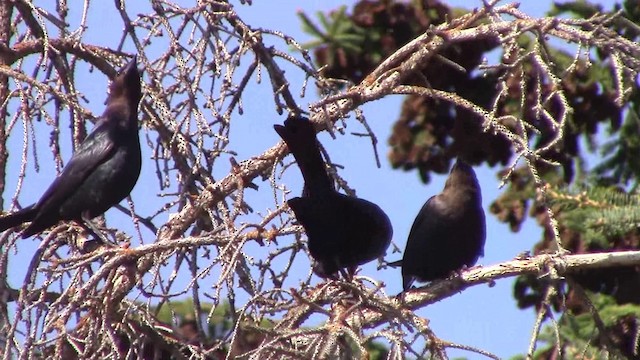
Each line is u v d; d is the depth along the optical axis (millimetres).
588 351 11695
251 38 11234
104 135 11867
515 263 10289
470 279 10609
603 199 11234
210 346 10656
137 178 12031
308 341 9328
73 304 9461
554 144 9320
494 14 10836
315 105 10703
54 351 10156
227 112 11156
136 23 11242
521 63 9781
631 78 9633
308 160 10727
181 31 11180
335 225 10750
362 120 11227
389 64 11398
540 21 9836
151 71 11078
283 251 10922
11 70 10680
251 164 11180
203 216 11570
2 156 11141
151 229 11352
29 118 10625
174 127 10766
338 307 9469
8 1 11852
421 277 13352
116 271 10258
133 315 11086
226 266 10141
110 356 9586
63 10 11828
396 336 8648
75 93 11664
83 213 11688
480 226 13070
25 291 9953
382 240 11023
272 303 9508
